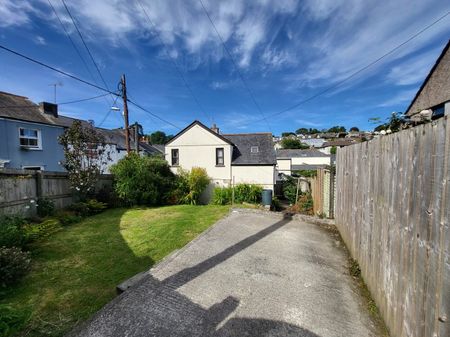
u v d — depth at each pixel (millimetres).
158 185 10742
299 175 22328
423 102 6375
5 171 5430
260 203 12172
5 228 4355
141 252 4188
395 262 1978
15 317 2092
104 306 2342
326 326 2119
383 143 2383
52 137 12969
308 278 2994
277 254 3736
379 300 2330
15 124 11258
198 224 5914
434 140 1420
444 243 1291
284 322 2160
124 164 9914
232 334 1993
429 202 1464
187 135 15109
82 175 8109
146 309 2303
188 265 3287
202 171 13219
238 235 4672
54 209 6930
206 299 2490
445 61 5660
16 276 3123
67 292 2883
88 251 4285
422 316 1512
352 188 3738
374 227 2588
